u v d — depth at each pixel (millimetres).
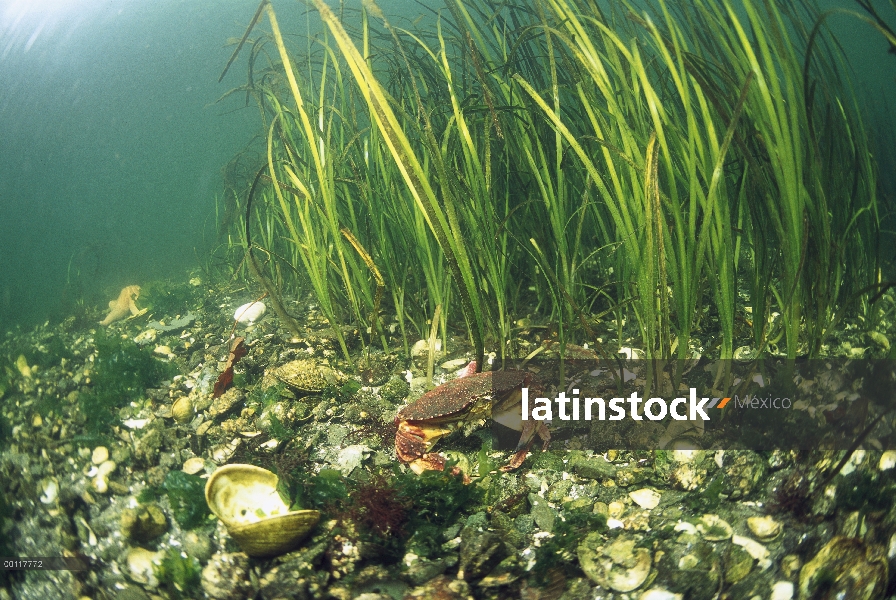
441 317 723
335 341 784
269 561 521
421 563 508
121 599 505
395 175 722
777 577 478
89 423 678
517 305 811
